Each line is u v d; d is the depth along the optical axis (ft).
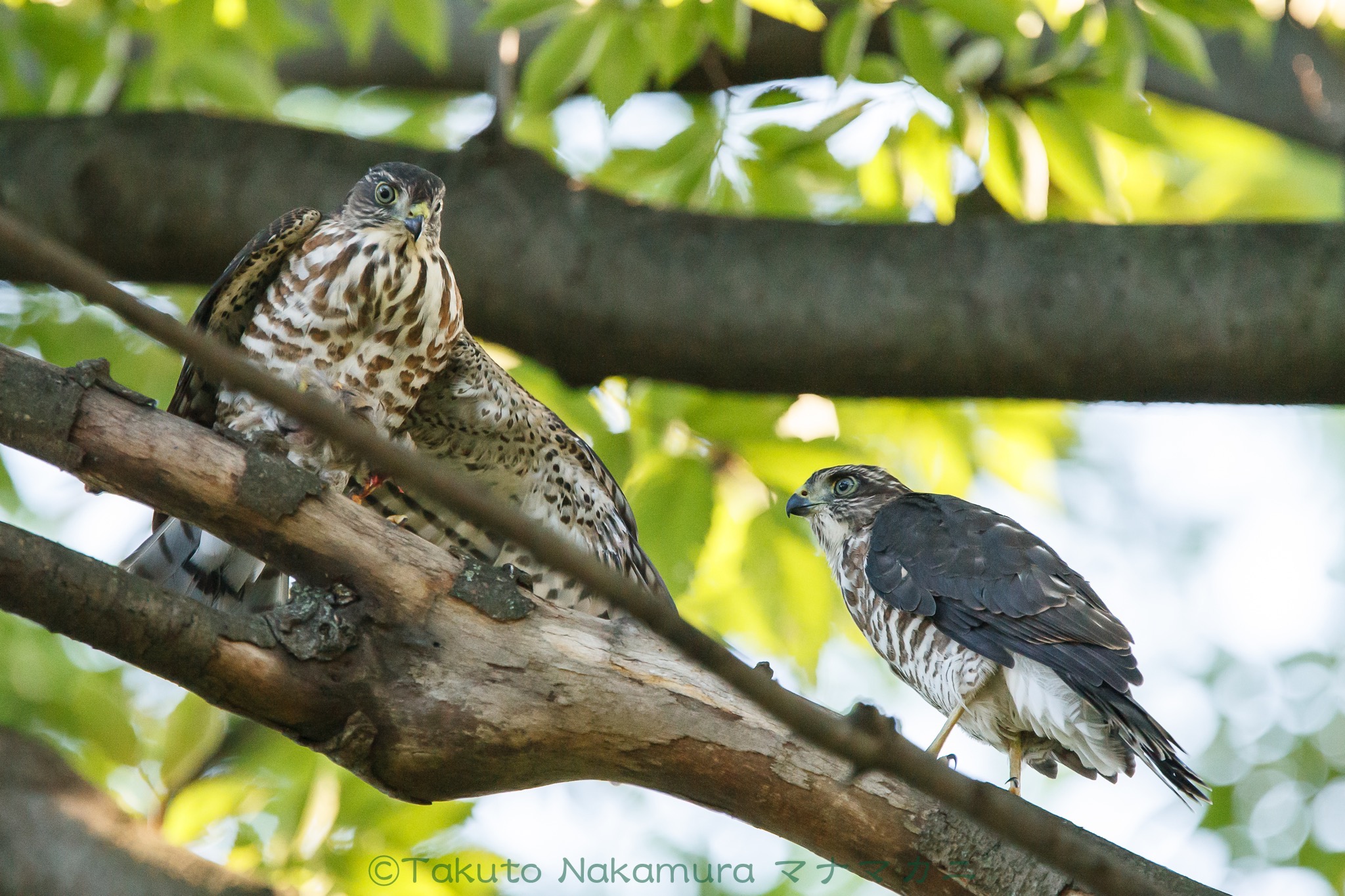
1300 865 42.29
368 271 27.32
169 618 18.90
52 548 18.20
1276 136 44.78
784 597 36.22
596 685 20.56
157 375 39.58
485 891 31.09
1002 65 33.91
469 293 30.89
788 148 34.50
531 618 20.79
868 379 30.55
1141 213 41.98
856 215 39.32
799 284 30.12
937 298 29.73
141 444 19.84
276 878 30.48
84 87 38.47
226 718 36.81
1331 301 28.63
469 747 20.45
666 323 30.45
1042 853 15.40
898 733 15.12
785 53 40.34
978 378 30.14
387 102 50.01
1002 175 33.86
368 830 31.40
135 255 31.86
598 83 32.35
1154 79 43.98
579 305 30.58
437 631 20.49
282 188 31.50
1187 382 29.50
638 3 32.07
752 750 20.42
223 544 26.17
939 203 35.68
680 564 34.35
